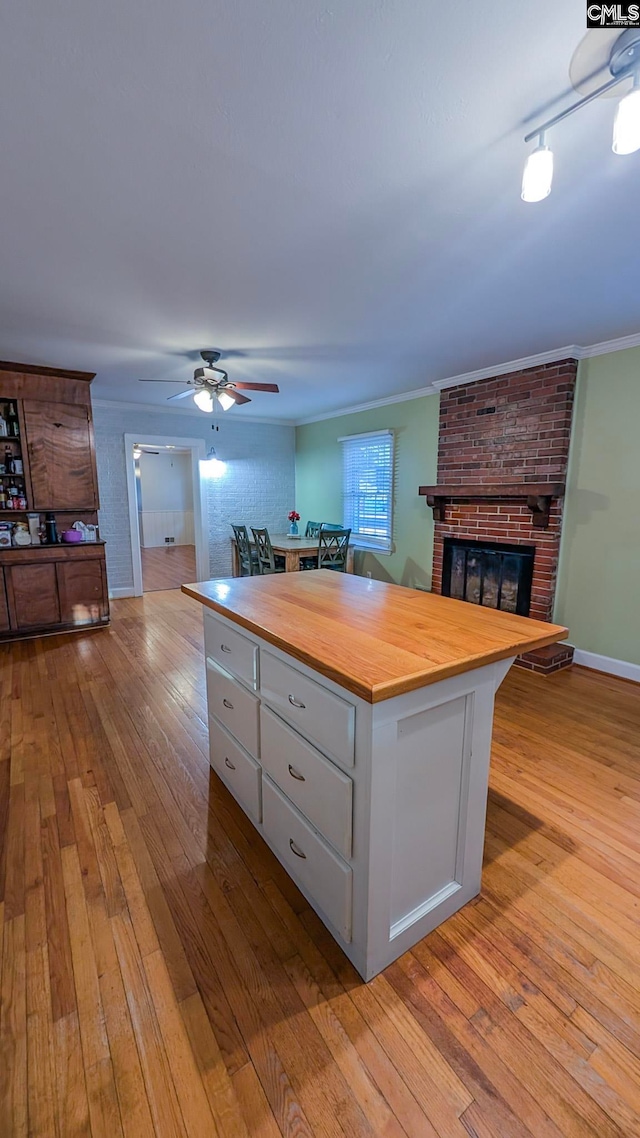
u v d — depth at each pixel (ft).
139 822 6.54
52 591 14.80
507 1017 4.12
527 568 12.81
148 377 14.88
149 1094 3.59
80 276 7.61
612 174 5.11
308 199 5.60
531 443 12.48
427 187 5.38
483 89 4.01
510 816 6.64
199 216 5.95
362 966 4.41
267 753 5.72
